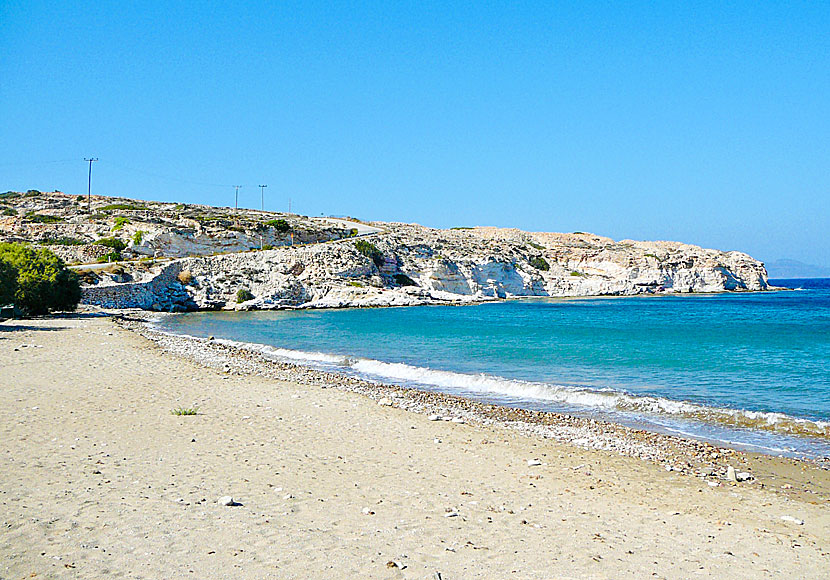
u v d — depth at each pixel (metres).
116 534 8.69
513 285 144.25
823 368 32.16
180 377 25.33
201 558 8.01
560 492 12.20
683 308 102.69
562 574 8.13
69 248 97.75
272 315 81.25
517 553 8.79
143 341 39.00
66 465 12.17
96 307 71.44
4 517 9.12
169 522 9.26
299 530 9.21
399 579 7.68
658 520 10.77
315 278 104.69
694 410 21.47
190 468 12.45
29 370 25.27
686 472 14.17
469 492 11.83
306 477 12.27
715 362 34.66
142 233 106.38
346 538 8.99
